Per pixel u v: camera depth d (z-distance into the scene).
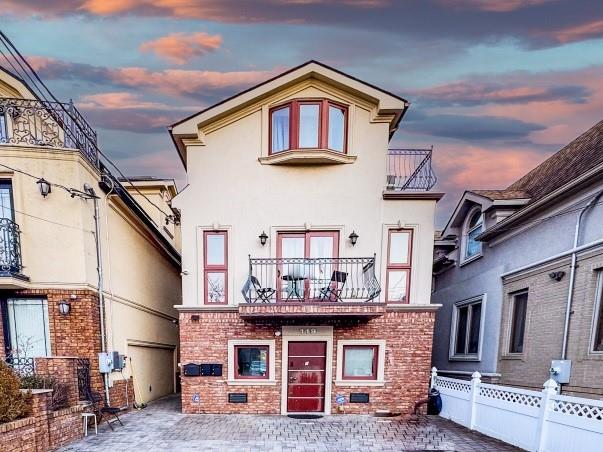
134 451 5.54
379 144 8.36
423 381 8.06
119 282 8.68
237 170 8.41
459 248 10.84
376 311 7.52
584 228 6.24
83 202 7.24
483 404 6.55
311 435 6.42
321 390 8.15
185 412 8.03
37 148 6.96
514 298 8.34
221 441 6.05
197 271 8.33
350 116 8.33
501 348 8.48
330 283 7.92
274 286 8.22
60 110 7.02
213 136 8.42
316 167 8.38
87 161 7.44
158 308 11.33
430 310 8.08
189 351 8.12
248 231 8.38
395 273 8.33
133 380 9.12
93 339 7.23
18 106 7.08
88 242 7.36
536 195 8.14
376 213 8.31
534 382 7.23
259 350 8.23
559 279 6.73
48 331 7.09
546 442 5.06
